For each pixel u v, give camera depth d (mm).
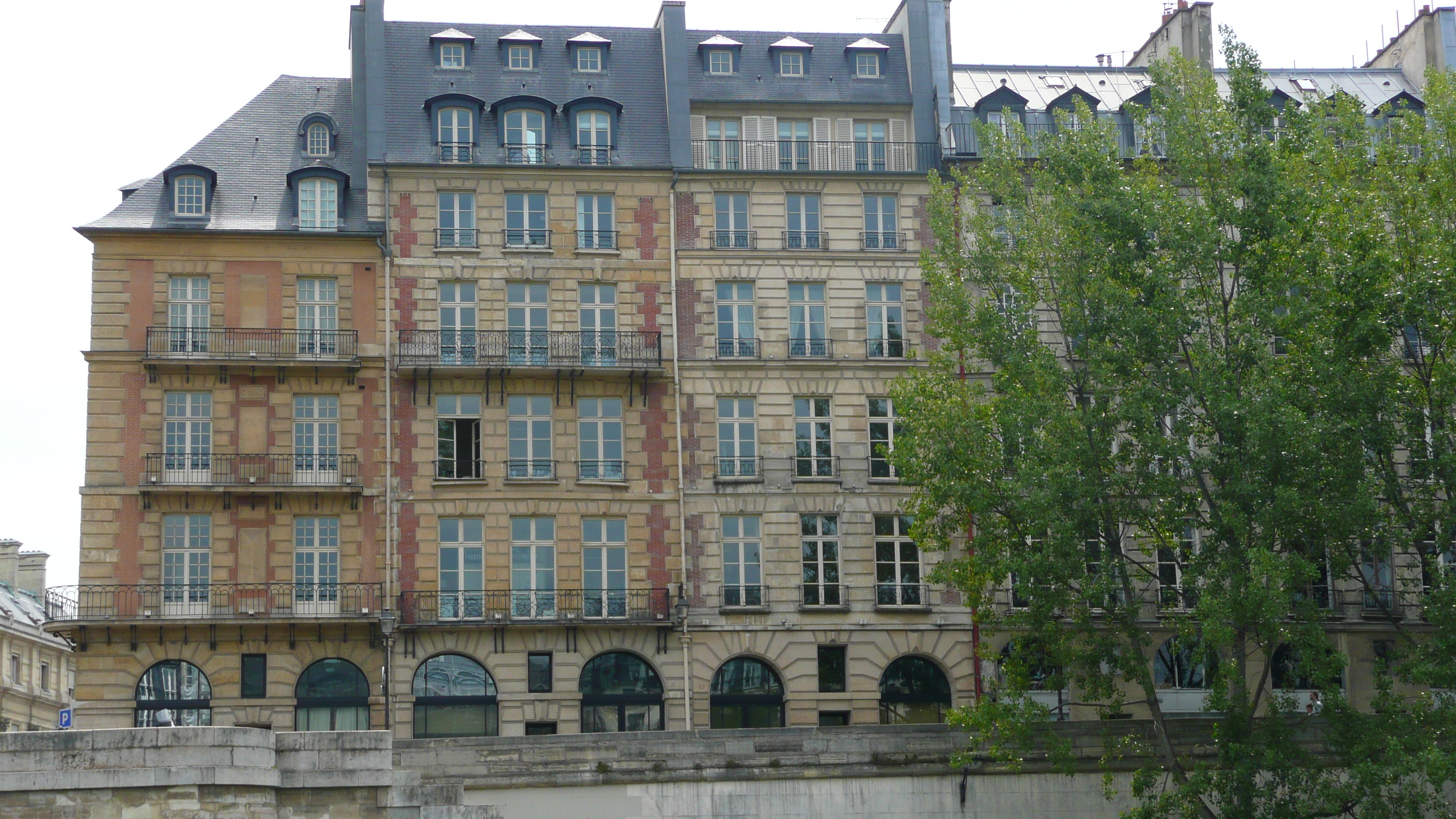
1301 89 57719
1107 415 43875
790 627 53656
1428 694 42219
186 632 51844
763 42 59344
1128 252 44188
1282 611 39875
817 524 54656
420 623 52156
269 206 55062
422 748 42531
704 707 53031
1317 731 46719
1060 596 43594
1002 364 46094
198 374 53375
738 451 55000
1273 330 43219
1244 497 42000
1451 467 41250
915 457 45156
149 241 53906
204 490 52500
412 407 53969
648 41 59281
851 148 57375
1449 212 44188
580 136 56406
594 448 54500
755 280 55969
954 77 62469
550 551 53719
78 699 51344
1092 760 45750
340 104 58594
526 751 42969
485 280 55031
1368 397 41812
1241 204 48875
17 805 32875
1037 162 48906
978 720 42969
